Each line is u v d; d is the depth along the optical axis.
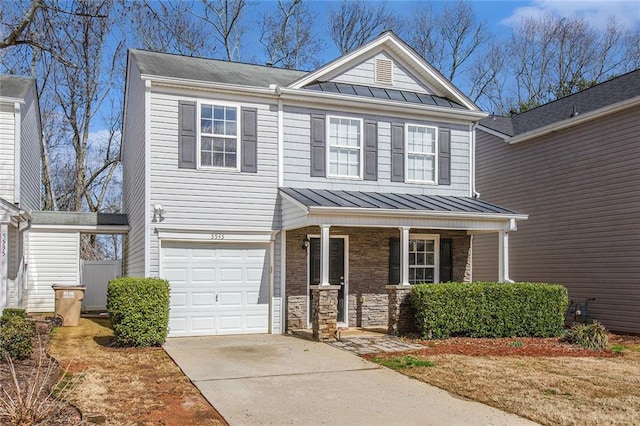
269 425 6.44
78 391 7.63
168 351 10.88
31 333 9.73
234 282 13.48
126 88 17.69
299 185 13.96
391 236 15.16
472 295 12.85
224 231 13.22
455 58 34.03
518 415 6.88
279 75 15.90
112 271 19.94
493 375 8.91
